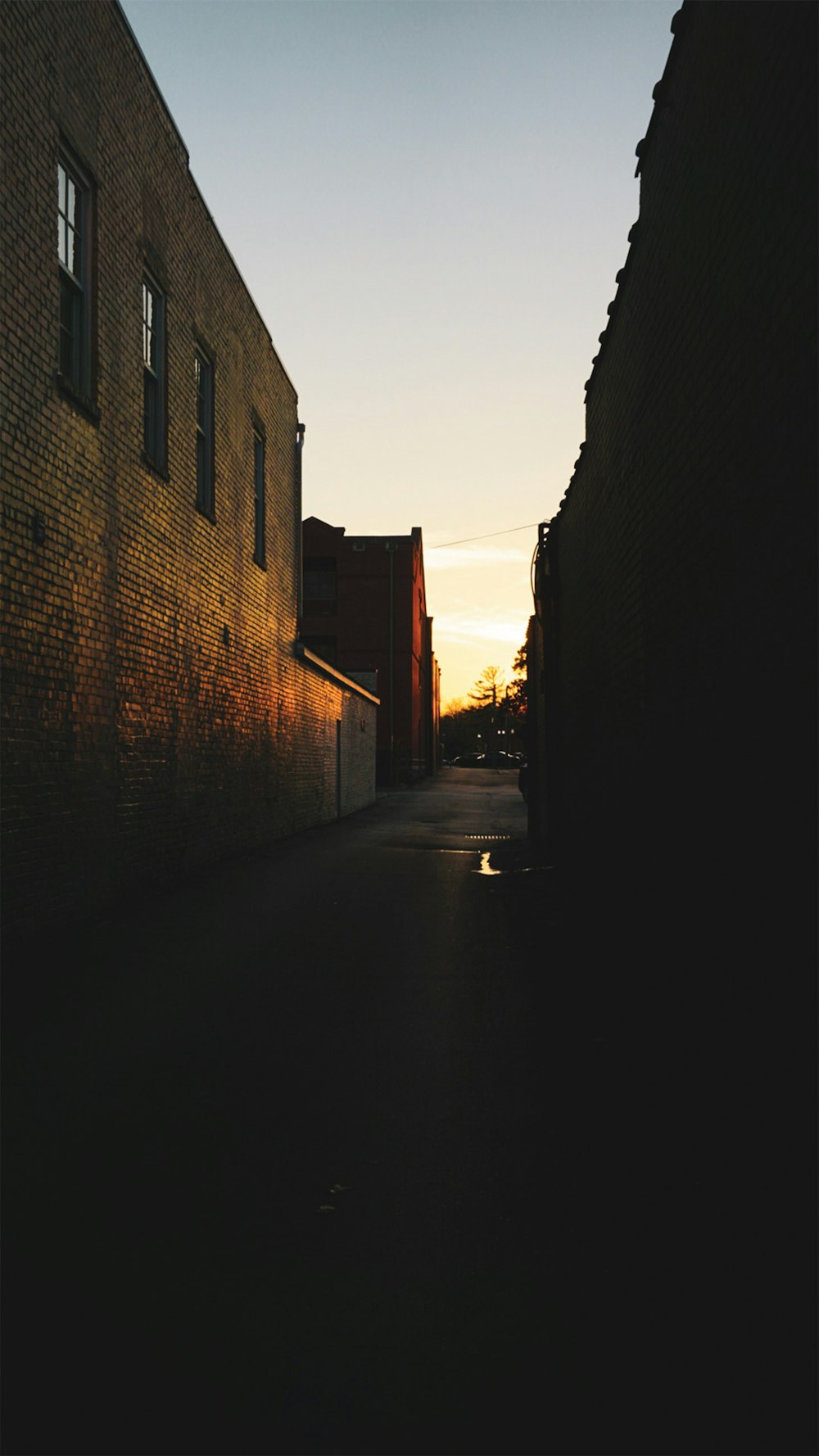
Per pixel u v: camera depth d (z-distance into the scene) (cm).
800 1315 278
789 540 383
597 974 738
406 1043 556
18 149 793
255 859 1602
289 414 2111
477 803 3812
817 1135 353
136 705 1106
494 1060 522
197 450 1410
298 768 2228
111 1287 296
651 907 699
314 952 823
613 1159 390
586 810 1129
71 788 915
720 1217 338
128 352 1079
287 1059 527
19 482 795
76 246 963
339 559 5888
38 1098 463
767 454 407
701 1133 414
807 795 367
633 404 746
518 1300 289
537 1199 356
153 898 1131
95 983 700
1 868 767
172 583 1249
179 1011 625
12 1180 372
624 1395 246
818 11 331
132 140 1095
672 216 586
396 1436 231
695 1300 287
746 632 447
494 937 905
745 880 450
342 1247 321
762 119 400
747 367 434
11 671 781
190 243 1343
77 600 926
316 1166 387
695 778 558
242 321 1672
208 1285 297
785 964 390
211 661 1455
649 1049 539
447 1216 343
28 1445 226
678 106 562
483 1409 240
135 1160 392
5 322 767
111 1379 251
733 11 442
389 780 5478
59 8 879
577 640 1219
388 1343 268
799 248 358
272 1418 237
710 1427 234
